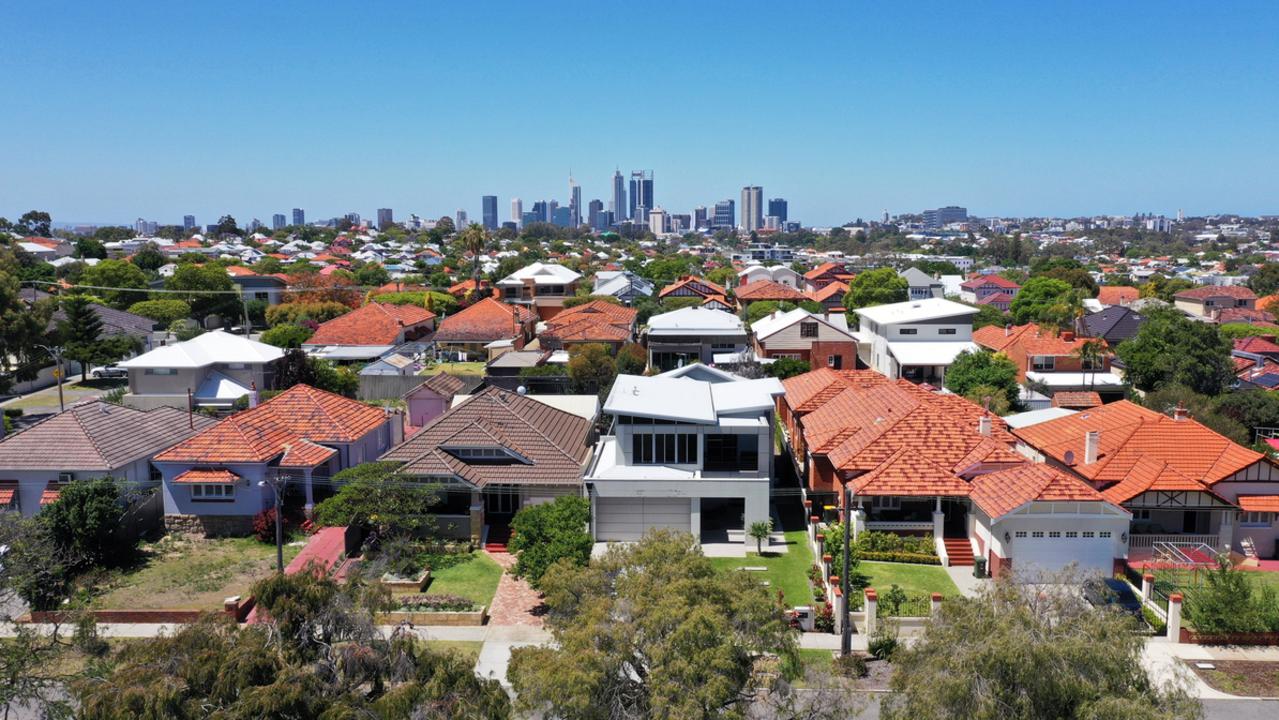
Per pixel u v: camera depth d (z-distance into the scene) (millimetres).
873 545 39812
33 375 70500
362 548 40969
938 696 19234
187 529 43500
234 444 43969
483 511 43188
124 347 82000
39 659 25594
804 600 36031
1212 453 42094
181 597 36125
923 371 80438
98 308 94188
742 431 43750
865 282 114875
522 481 42969
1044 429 50188
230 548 41719
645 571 23609
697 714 19172
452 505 43969
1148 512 41156
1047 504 36750
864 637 32719
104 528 38188
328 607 21328
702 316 88000
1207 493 39500
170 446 47219
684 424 43844
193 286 111438
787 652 23094
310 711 18859
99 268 113125
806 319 82375
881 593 35656
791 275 157500
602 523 43094
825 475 46062
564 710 20250
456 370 81250
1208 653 31375
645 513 43094
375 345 87625
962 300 146000
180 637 19938
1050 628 20406
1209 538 39844
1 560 31688
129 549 39812
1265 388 74125
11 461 42219
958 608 21312
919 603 34062
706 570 23500
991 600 21391
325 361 76250
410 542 40781
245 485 43281
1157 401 63375
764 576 38656
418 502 40531
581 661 20062
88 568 38188
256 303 114500
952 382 71750
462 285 134250
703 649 20312
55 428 43938
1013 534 36906
